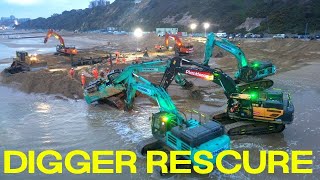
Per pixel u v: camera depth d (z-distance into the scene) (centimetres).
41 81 3119
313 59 4328
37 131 1978
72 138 1859
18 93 2964
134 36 11162
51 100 2694
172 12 13850
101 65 4222
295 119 2064
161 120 1538
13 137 1889
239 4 11975
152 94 1711
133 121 2122
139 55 5472
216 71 1872
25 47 9162
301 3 9394
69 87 2944
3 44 10700
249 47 5938
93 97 2458
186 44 5556
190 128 1376
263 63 2691
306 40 5669
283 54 4888
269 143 1728
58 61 4912
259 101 1739
